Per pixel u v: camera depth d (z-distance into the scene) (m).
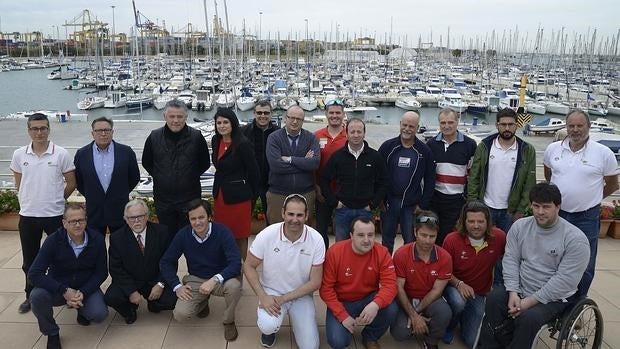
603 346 3.93
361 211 4.73
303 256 3.79
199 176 4.71
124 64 70.94
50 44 103.19
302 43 84.00
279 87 46.03
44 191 4.29
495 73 66.94
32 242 4.38
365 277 3.78
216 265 4.16
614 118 39.19
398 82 57.47
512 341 3.55
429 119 38.62
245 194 4.71
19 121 28.88
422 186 4.93
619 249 6.07
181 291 3.99
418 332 3.78
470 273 3.96
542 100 42.81
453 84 55.75
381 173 4.76
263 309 3.83
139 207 4.04
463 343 4.01
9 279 4.91
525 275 3.67
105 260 4.09
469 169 4.88
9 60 95.50
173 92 44.69
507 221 4.59
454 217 4.89
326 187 4.78
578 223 4.28
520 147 4.51
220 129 4.54
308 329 3.74
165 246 4.23
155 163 4.55
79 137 24.45
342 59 82.50
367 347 3.88
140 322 4.18
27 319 4.20
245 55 65.69
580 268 3.46
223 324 4.10
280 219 4.98
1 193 6.32
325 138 5.11
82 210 3.86
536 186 3.51
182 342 3.90
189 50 74.81
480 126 31.06
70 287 3.99
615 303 4.66
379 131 24.81
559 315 3.56
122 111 39.47
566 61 70.38
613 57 64.50
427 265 3.80
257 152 5.36
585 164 4.19
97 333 4.00
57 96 50.09
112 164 4.54
